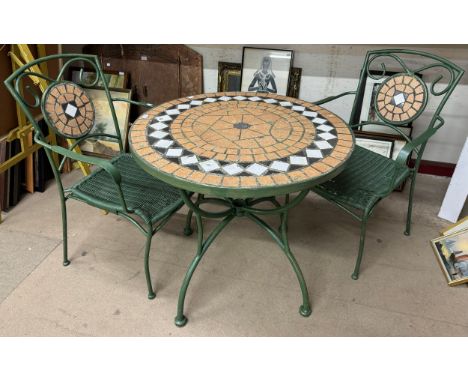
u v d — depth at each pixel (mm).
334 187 1778
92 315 1729
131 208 1611
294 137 1599
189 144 1527
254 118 1758
